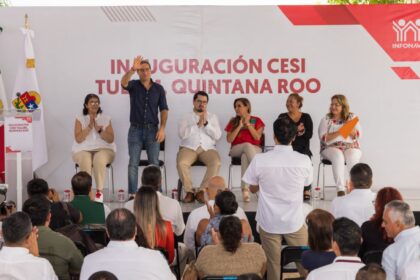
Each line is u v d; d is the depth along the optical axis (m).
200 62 7.88
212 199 5.07
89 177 4.88
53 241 3.71
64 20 7.80
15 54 7.78
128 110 7.89
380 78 7.91
